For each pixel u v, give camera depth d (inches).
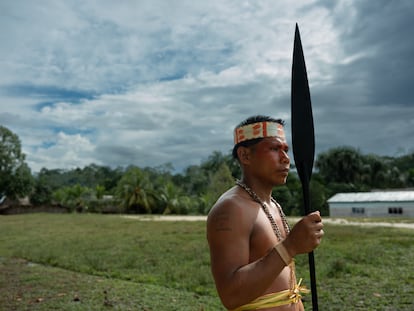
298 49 71.2
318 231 60.8
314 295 64.5
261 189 73.4
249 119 74.7
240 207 68.6
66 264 330.6
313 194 1432.1
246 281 60.6
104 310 199.8
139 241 452.1
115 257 347.9
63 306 209.0
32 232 621.0
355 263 293.6
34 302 219.5
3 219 999.0
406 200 1170.0
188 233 531.2
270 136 72.0
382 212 1213.1
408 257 309.3
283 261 60.6
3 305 213.8
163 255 350.9
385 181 1850.4
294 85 70.7
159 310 198.2
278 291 68.8
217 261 66.1
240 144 74.2
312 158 68.5
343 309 190.4
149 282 262.4
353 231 505.0
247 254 66.6
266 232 68.7
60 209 1653.5
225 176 1333.7
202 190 2160.4
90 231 607.2
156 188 1600.6
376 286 227.6
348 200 1279.5
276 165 71.1
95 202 1611.7
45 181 2027.6
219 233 66.9
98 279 273.7
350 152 1847.9
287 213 1395.2
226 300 62.7
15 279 278.7
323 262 293.0
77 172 3425.2
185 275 269.1
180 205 1492.4
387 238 425.7
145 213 1549.0
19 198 1905.8
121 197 1540.4
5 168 1900.8
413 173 1911.9
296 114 69.7
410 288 221.6
